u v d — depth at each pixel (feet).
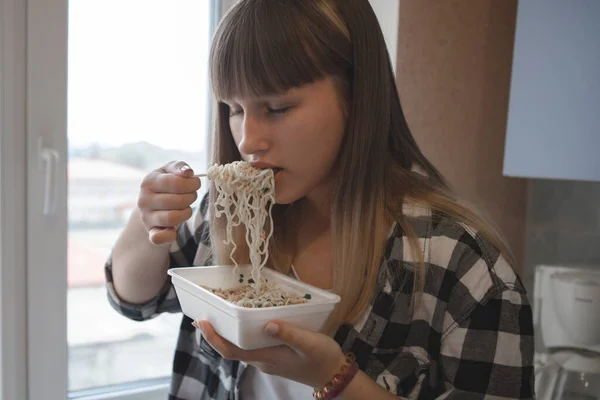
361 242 2.41
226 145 2.69
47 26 3.99
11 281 4.09
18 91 3.98
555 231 4.92
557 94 3.92
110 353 4.65
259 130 2.26
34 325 4.18
